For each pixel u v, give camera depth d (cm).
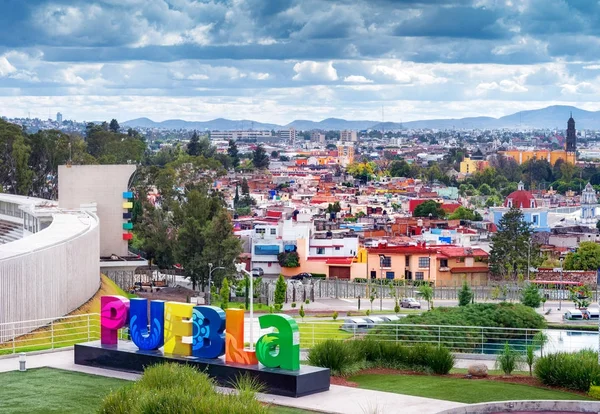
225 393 5306
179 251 18200
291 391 5547
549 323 14162
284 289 15362
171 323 6084
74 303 10538
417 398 5541
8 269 8369
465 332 8988
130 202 18512
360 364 6412
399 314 14375
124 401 4769
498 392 5728
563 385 5900
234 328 5838
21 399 5456
